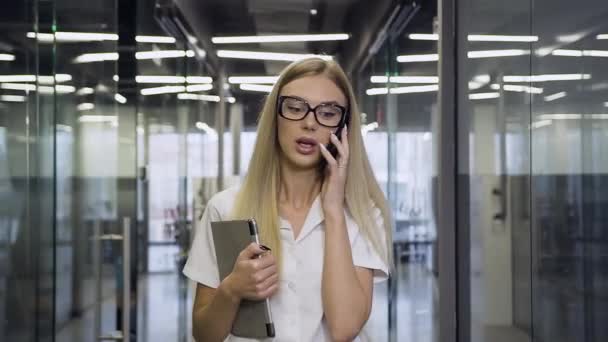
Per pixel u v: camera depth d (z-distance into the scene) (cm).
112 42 306
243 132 615
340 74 121
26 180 199
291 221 120
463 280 306
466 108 300
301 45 618
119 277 298
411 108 444
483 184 291
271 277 111
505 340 276
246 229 113
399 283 469
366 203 122
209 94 612
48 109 213
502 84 266
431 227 385
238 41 612
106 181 299
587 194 190
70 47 235
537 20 224
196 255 127
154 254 409
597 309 188
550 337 222
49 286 213
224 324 113
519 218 267
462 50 303
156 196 411
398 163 486
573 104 196
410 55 452
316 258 117
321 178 124
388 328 477
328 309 112
